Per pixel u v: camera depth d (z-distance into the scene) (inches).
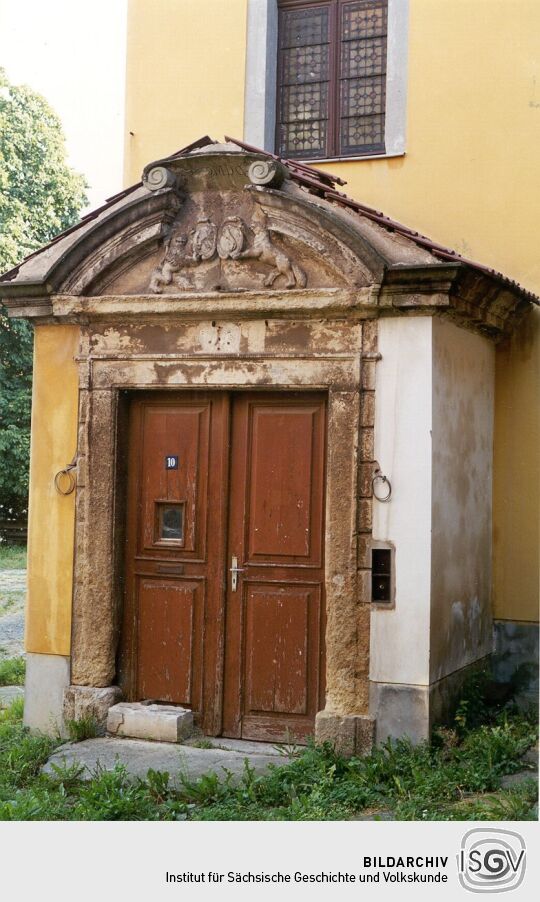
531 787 241.9
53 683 302.5
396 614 269.7
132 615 303.6
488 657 320.2
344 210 283.3
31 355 920.9
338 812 229.9
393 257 273.0
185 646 297.6
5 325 901.2
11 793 251.6
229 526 295.4
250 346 286.5
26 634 306.0
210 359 289.7
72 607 301.3
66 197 946.1
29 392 909.2
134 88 377.4
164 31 376.2
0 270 885.8
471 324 300.0
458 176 339.3
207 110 369.7
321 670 284.2
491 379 324.5
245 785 245.9
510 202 333.1
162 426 302.5
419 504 269.3
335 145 366.6
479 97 338.3
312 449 287.3
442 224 339.9
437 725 272.1
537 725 293.6
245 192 287.6
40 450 307.3
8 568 776.3
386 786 246.7
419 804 232.5
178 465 300.2
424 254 270.1
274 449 291.0
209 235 289.7
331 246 274.4
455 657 288.5
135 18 379.6
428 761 255.8
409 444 271.1
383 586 272.1
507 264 332.2
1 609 582.6
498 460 327.6
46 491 306.0
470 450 303.9
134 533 304.2
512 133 334.3
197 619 297.0
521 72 334.3
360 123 364.8
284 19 375.9
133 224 292.5
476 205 336.8
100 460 299.9
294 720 286.0
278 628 288.7
